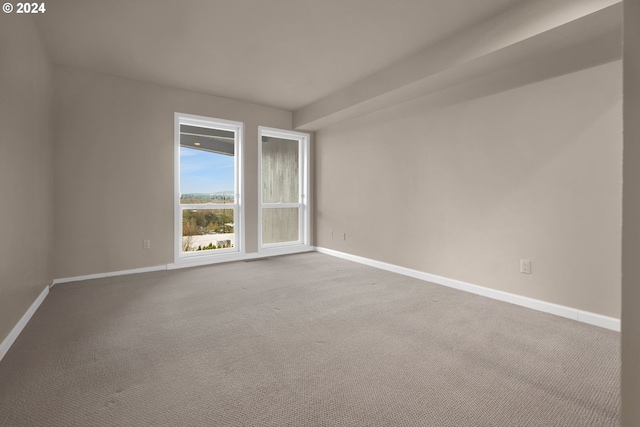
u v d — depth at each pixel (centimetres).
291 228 590
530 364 198
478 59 291
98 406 157
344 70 393
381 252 462
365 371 190
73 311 285
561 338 234
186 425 144
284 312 286
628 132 89
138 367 193
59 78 370
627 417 90
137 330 246
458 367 194
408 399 163
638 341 87
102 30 300
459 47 303
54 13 272
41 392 167
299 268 460
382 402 161
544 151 289
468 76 332
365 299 323
